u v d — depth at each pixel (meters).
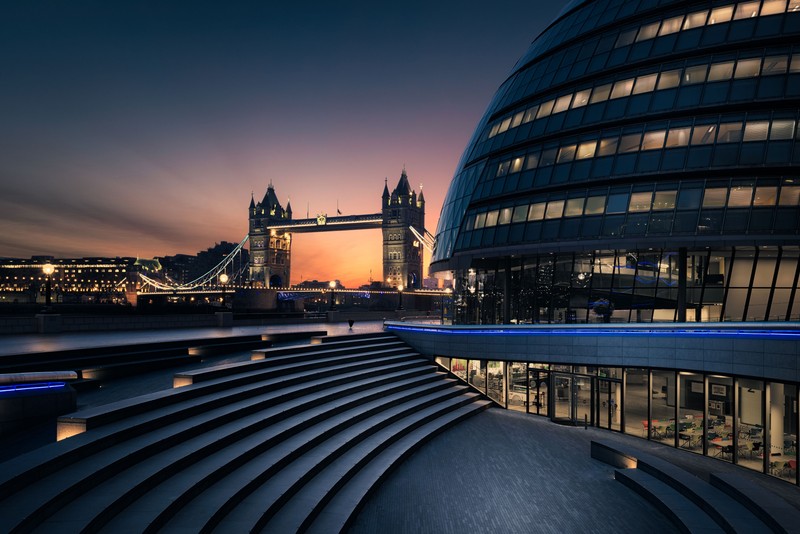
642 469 21.44
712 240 32.16
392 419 26.77
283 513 15.58
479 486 20.61
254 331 40.81
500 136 45.75
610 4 43.91
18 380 17.00
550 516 17.94
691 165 33.81
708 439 25.66
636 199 35.16
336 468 19.72
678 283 34.16
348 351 34.50
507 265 41.59
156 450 15.63
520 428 29.72
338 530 15.57
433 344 38.69
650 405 28.42
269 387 24.03
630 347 29.23
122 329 39.69
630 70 38.88
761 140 32.56
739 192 32.41
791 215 31.02
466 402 33.69
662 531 16.89
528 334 33.81
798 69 32.91
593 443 24.36
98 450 14.53
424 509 18.38
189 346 30.09
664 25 38.84
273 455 18.36
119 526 11.73
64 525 10.97
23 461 12.66
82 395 20.89
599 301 36.81
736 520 15.91
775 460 22.73
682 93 35.75
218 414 19.25
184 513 13.41
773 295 31.95
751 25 35.22
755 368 23.52
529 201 40.12
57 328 35.34
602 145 37.75
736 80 34.34
